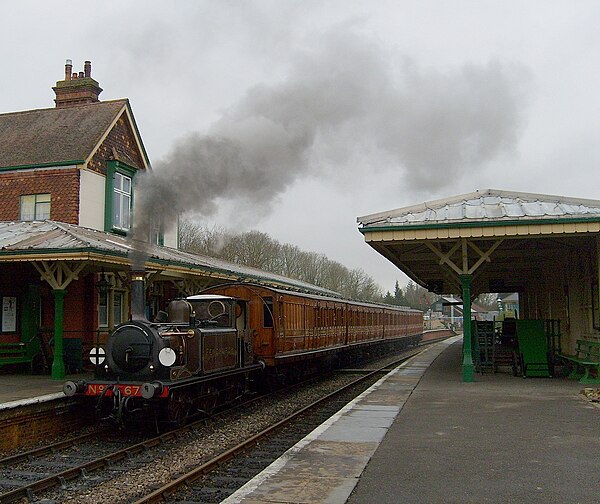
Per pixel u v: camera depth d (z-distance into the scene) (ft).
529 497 18.49
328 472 21.76
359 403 37.78
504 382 48.52
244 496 19.10
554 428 29.09
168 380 35.01
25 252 43.73
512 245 55.11
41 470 28.45
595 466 22.07
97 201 62.80
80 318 57.00
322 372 74.43
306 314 62.75
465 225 45.16
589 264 50.39
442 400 38.75
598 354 45.78
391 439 27.17
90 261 45.19
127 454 30.99
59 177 60.18
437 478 20.74
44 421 35.09
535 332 53.93
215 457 29.19
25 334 53.98
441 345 133.69
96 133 63.46
